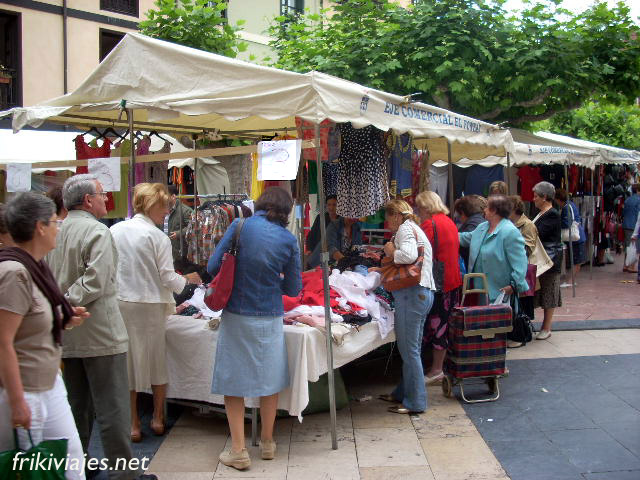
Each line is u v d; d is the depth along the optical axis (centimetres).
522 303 727
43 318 280
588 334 797
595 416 512
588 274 1370
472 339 545
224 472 417
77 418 384
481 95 1169
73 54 1301
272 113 443
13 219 279
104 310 366
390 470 418
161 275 454
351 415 525
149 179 657
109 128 645
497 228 606
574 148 1162
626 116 2086
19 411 267
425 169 704
